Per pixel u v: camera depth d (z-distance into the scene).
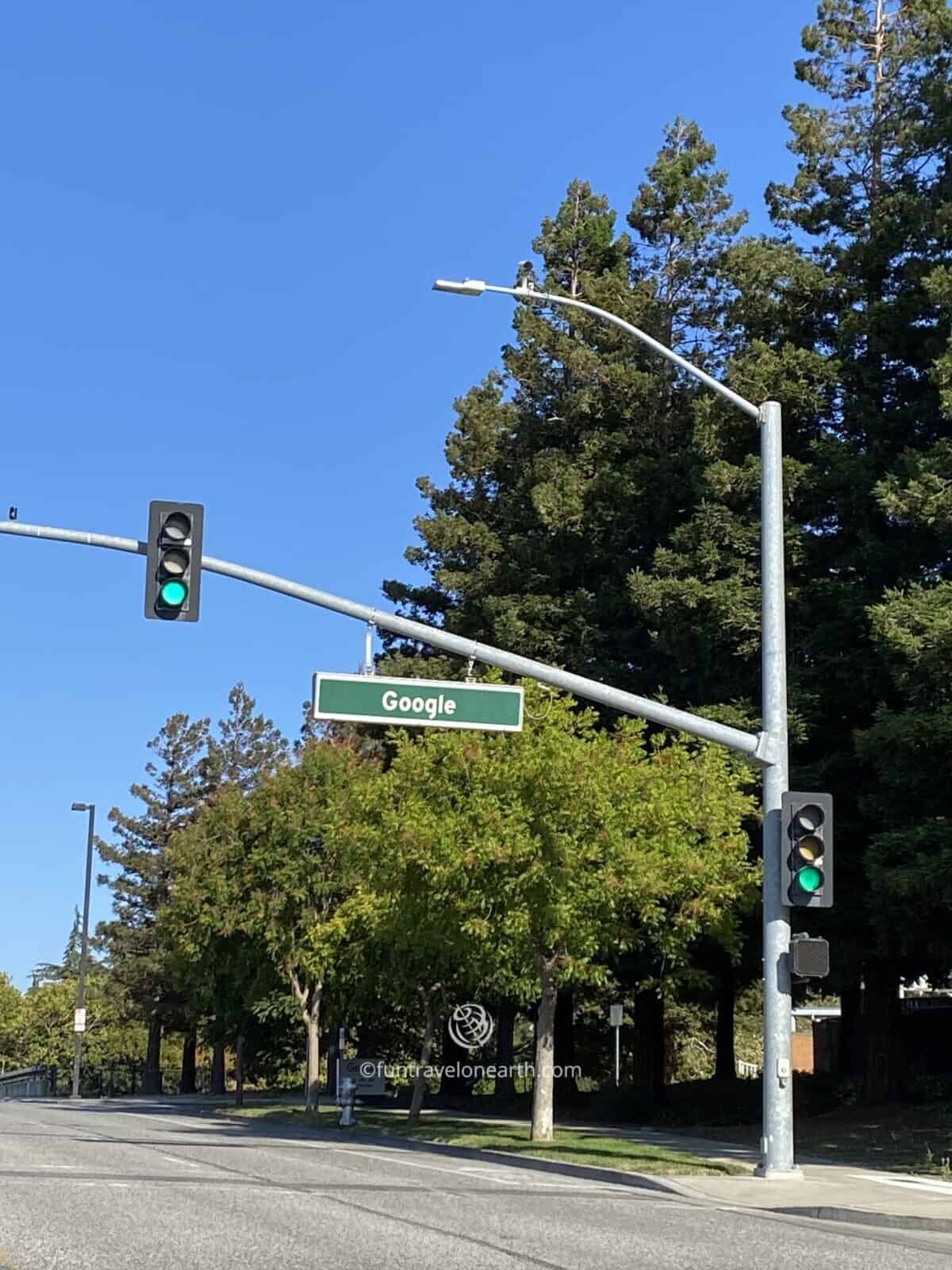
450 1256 10.88
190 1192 14.88
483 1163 21.64
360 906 31.03
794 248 34.97
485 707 17.78
